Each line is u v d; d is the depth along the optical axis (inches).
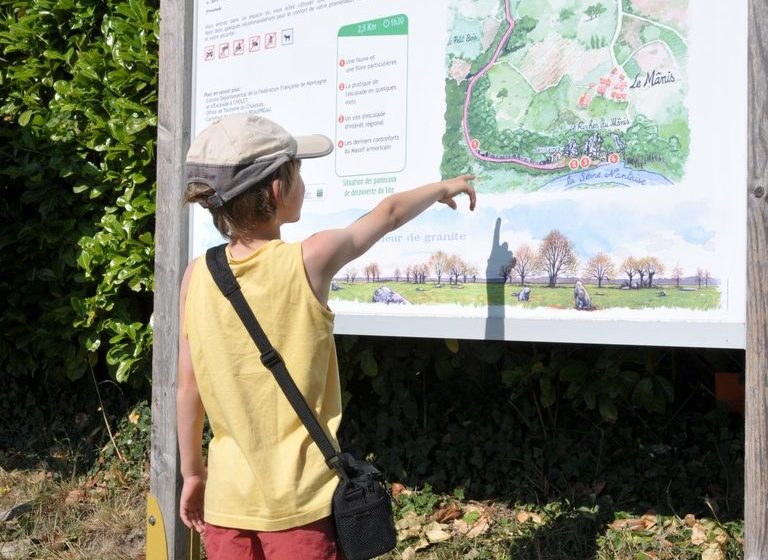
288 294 81.7
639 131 100.7
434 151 118.6
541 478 151.4
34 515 174.6
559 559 134.6
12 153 203.2
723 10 94.7
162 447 137.9
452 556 139.2
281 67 134.4
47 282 203.9
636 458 148.3
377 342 167.9
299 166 89.6
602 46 103.6
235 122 84.8
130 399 206.5
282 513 78.9
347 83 127.2
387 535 79.9
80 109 191.9
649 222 100.0
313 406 82.6
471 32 115.0
